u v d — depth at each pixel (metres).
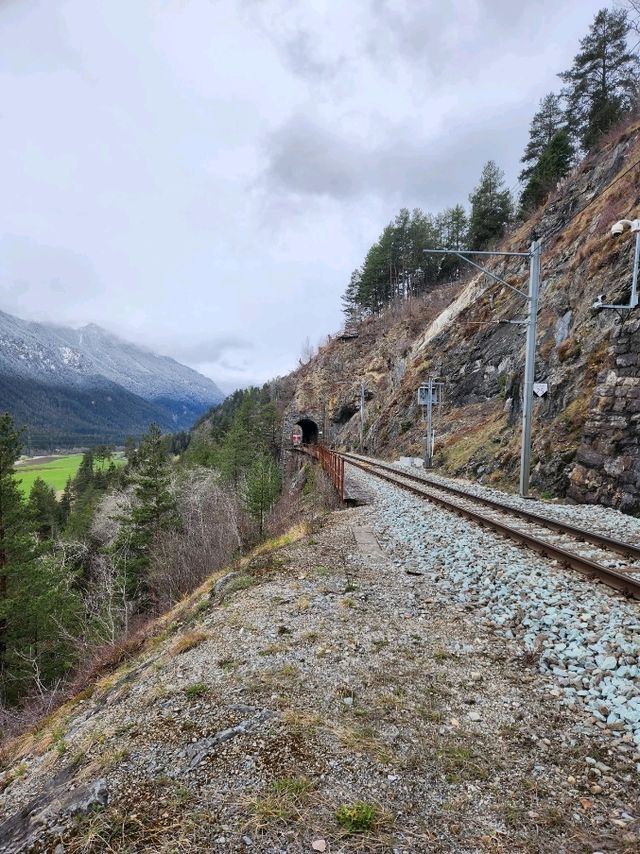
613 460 12.93
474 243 54.69
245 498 29.55
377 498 15.83
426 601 6.34
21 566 18.70
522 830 2.51
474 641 5.15
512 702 3.94
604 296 17.42
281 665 4.34
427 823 2.52
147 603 21.62
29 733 6.11
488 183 51.59
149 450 37.72
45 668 17.84
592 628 5.27
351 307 83.38
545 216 32.44
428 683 4.14
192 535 23.94
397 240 68.12
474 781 2.89
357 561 8.30
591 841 2.45
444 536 9.79
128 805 2.65
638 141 24.73
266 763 2.94
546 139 43.41
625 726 3.59
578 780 2.99
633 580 6.17
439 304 53.09
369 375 56.56
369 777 2.86
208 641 5.16
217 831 2.41
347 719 3.49
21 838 2.64
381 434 41.22
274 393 92.88
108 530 35.75
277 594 6.47
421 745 3.23
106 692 5.46
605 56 34.81
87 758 3.38
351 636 5.03
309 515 16.42
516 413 21.02
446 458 26.50
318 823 2.46
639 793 2.90
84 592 28.36
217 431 81.69
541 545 8.19
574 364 17.56
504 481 18.34
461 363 34.19
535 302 14.80
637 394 12.71
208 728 3.38
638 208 18.70
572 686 4.25
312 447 40.31
